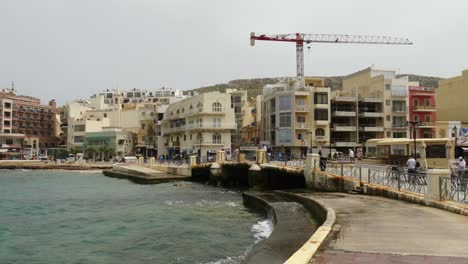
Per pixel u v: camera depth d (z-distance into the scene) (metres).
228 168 58.00
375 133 86.12
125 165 86.19
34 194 49.25
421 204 21.17
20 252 21.27
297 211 26.81
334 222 16.20
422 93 87.19
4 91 141.75
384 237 13.34
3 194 49.31
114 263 19.12
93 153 123.56
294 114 81.38
